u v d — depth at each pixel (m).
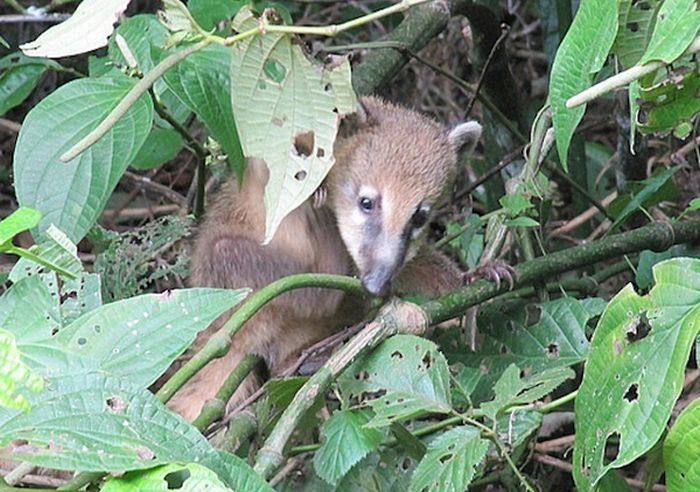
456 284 6.50
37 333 3.75
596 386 4.06
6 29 9.50
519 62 10.27
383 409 4.66
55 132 4.89
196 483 3.13
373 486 5.09
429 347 4.85
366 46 7.27
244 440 4.88
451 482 4.27
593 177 9.58
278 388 4.95
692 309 3.92
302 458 5.15
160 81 5.64
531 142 6.61
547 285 6.43
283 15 6.27
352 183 6.63
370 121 6.87
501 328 5.82
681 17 3.72
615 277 7.98
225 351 4.64
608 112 10.20
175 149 6.64
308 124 4.57
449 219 8.19
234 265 6.33
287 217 6.36
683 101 4.50
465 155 7.24
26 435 3.23
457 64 10.23
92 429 3.29
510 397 4.60
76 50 4.17
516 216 6.42
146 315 3.78
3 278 5.00
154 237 6.57
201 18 5.39
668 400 3.79
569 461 6.57
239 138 4.79
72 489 3.56
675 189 6.89
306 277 5.16
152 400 3.42
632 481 6.75
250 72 4.48
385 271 6.25
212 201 6.85
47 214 4.81
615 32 4.05
